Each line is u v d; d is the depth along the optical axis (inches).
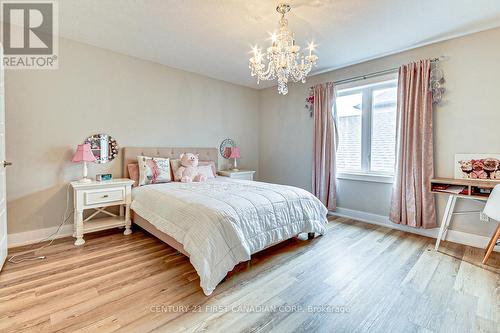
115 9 89.7
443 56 112.7
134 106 137.2
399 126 124.4
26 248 101.0
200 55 133.3
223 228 77.7
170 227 89.3
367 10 88.8
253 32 106.8
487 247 95.6
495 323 59.8
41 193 109.3
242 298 69.5
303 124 173.0
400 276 81.7
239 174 174.6
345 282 78.0
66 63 114.0
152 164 131.3
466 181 101.4
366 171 143.9
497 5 85.1
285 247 105.4
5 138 98.1
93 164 123.6
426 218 115.9
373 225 135.9
